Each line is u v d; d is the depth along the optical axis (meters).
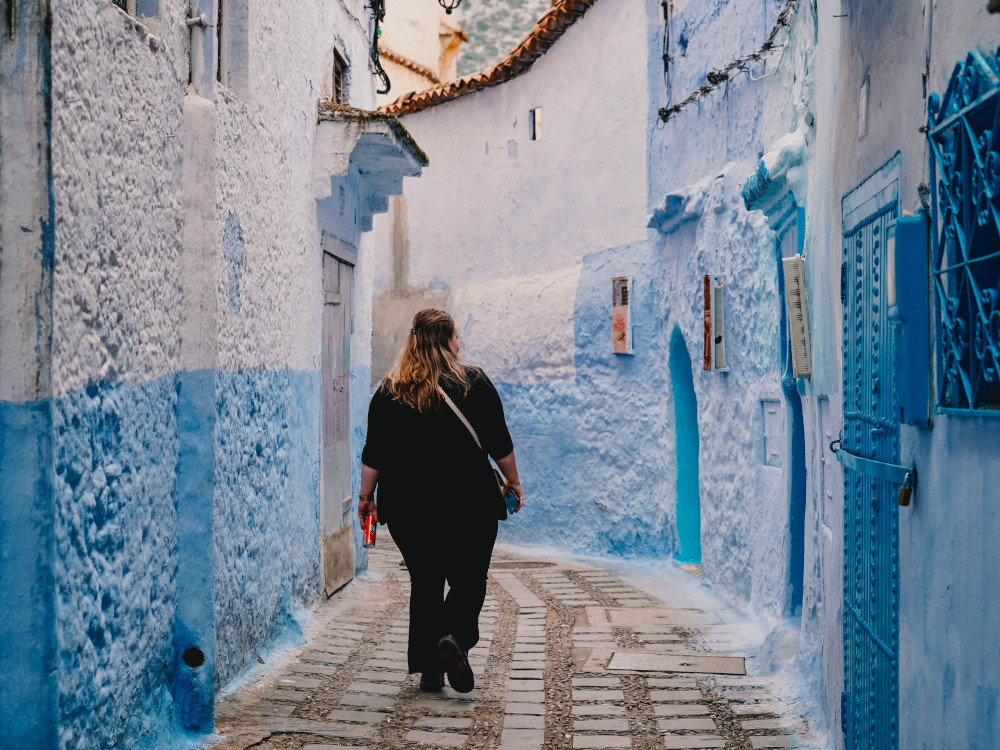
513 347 13.07
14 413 3.01
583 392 11.92
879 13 3.45
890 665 3.19
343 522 8.31
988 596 2.30
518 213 13.19
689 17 9.45
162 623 4.20
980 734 2.33
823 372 4.87
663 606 7.87
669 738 4.46
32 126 3.01
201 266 4.50
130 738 3.80
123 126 3.76
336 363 8.16
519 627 6.83
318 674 5.44
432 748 4.28
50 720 3.08
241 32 5.64
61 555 3.20
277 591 6.20
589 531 11.77
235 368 5.41
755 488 7.43
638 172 10.98
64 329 3.22
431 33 18.31
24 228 3.01
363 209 9.21
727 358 8.27
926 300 2.80
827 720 4.46
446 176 14.49
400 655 5.91
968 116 2.35
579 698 5.08
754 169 7.61
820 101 4.97
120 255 3.73
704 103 9.01
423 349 5.15
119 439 3.73
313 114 7.35
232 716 4.62
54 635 3.09
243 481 5.52
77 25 3.32
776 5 7.03
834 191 4.48
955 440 2.55
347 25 8.77
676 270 9.88
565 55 12.23
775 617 6.63
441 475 5.03
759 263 7.33
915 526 2.92
